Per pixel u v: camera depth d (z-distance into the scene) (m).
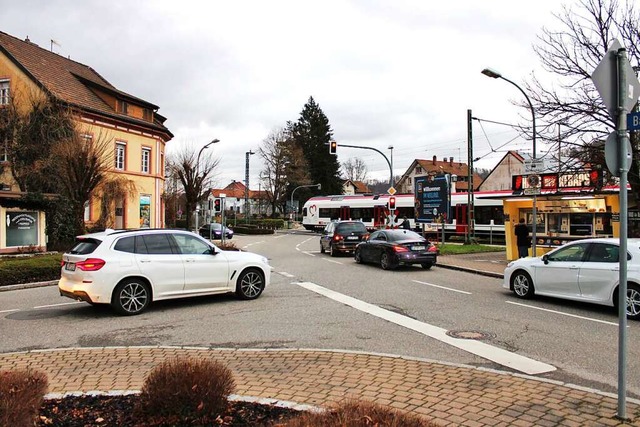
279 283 13.37
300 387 5.04
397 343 7.01
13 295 12.02
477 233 34.22
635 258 8.84
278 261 20.28
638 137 14.53
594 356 6.36
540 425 4.05
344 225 23.03
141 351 6.57
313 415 3.28
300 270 16.67
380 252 17.17
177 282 9.76
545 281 10.34
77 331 7.99
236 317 8.93
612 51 4.35
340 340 7.20
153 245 9.71
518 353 6.50
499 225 33.34
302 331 7.79
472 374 5.41
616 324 8.27
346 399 4.50
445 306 9.93
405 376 5.35
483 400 4.62
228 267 10.47
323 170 84.88
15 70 27.92
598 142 15.86
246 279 10.73
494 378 5.27
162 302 10.50
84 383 5.20
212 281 10.23
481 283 13.48
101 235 9.44
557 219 19.08
